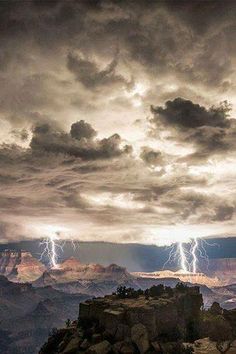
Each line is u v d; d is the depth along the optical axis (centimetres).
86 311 5650
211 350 5025
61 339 5481
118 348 4606
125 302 5709
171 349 4850
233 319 6225
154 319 5147
